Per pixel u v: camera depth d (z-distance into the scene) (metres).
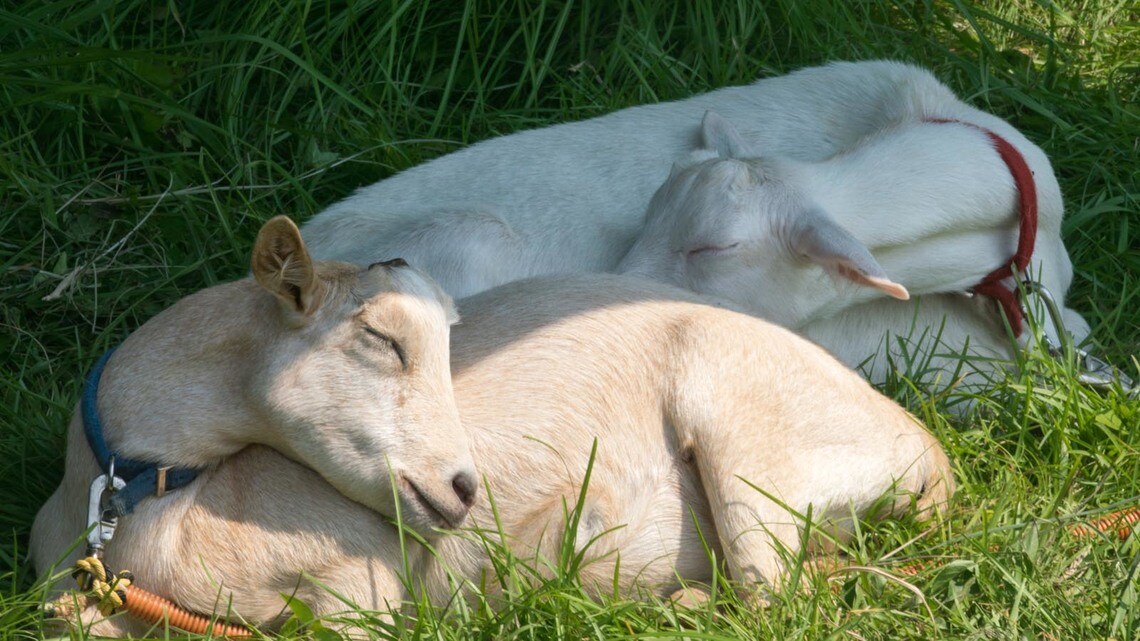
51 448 6.19
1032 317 6.62
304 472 4.93
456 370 5.35
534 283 5.74
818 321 6.86
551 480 5.19
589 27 9.41
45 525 5.15
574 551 5.09
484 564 5.13
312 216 7.73
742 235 6.35
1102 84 9.64
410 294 4.79
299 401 4.65
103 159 8.31
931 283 6.87
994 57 9.58
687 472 5.39
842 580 5.25
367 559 4.93
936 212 6.70
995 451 6.11
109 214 7.95
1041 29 10.24
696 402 5.31
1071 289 8.03
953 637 4.90
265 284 4.61
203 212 8.05
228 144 8.35
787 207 6.41
